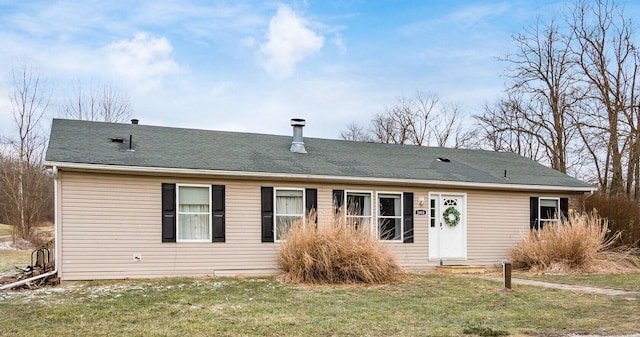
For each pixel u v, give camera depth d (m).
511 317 7.84
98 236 11.95
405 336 6.54
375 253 12.01
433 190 15.40
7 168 28.83
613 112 25.09
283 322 7.34
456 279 12.62
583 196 17.36
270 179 13.53
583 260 14.55
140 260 12.28
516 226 16.33
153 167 12.18
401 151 18.11
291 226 13.12
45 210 32.19
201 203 13.01
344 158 15.84
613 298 9.70
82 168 11.65
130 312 8.02
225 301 9.10
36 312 7.99
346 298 9.59
